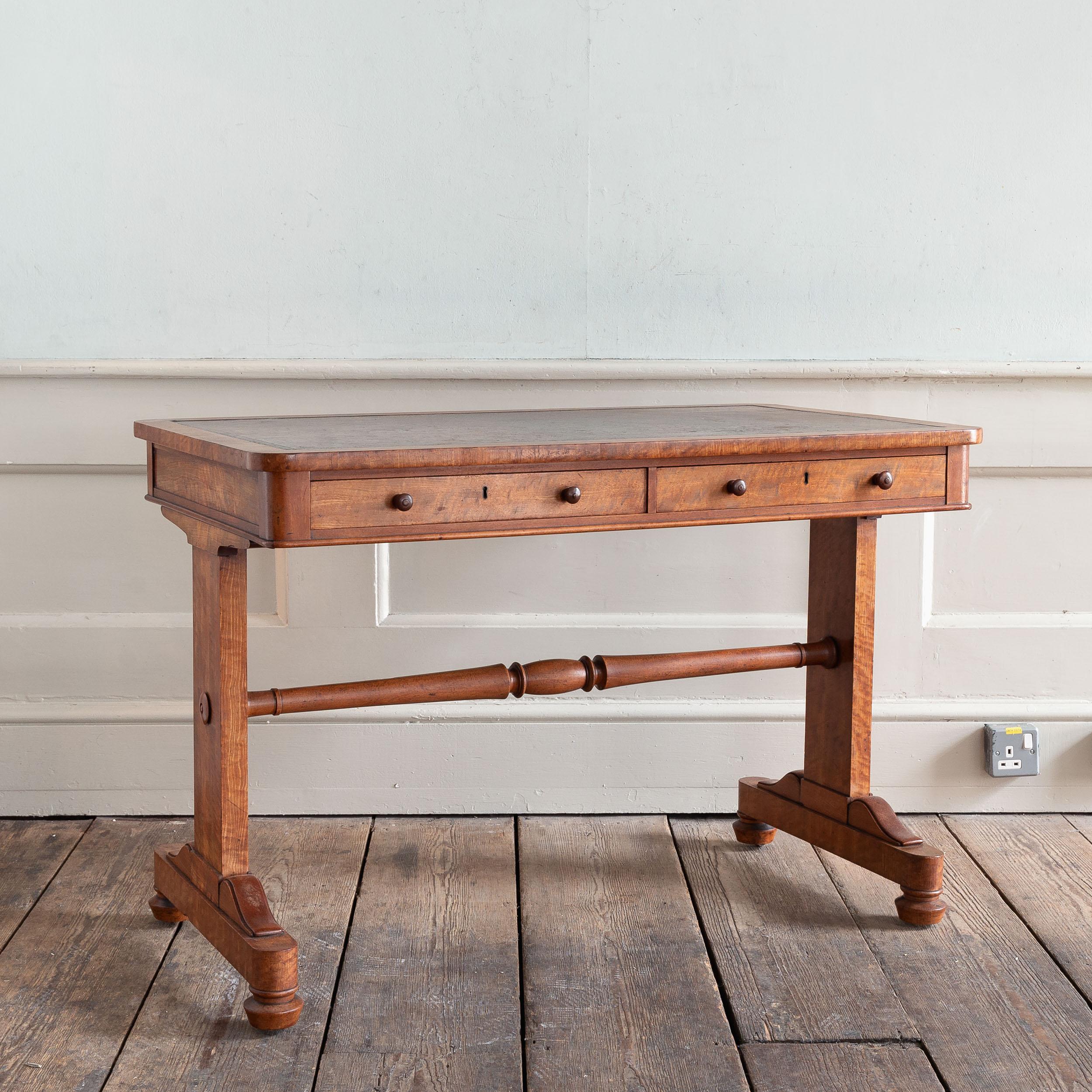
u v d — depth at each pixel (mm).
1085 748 2875
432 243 2699
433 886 2455
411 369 2680
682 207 2730
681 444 1945
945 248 2775
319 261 2686
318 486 1743
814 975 2107
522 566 2805
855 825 2424
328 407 2701
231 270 2674
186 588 2771
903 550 2828
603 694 2828
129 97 2604
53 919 2307
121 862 2562
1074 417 2797
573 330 2748
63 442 2672
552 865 2564
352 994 2039
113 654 2758
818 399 2781
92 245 2643
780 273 2764
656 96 2691
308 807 2812
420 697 2244
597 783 2848
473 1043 1896
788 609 2859
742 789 2697
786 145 2725
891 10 2695
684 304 2760
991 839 2730
